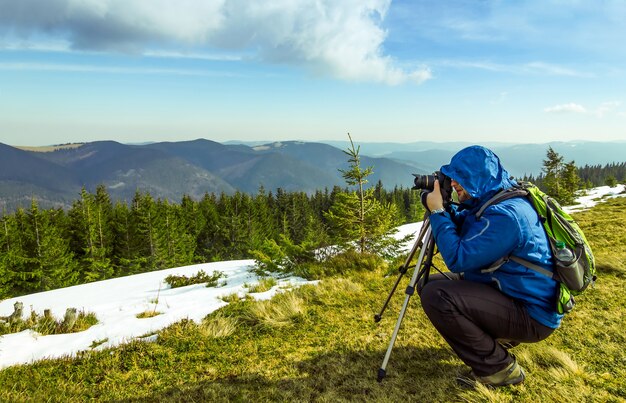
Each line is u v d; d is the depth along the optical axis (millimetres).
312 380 3172
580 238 2312
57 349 4578
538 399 2646
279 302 5590
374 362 3445
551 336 3730
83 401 3031
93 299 9883
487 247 2256
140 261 46906
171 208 61500
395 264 8398
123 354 3988
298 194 86250
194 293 8289
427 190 2766
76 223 50312
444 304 2566
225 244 62344
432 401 2748
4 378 3480
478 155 2418
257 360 3664
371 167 14141
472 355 2688
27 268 41688
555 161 44062
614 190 47219
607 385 2809
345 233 13891
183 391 3104
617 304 4469
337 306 5289
